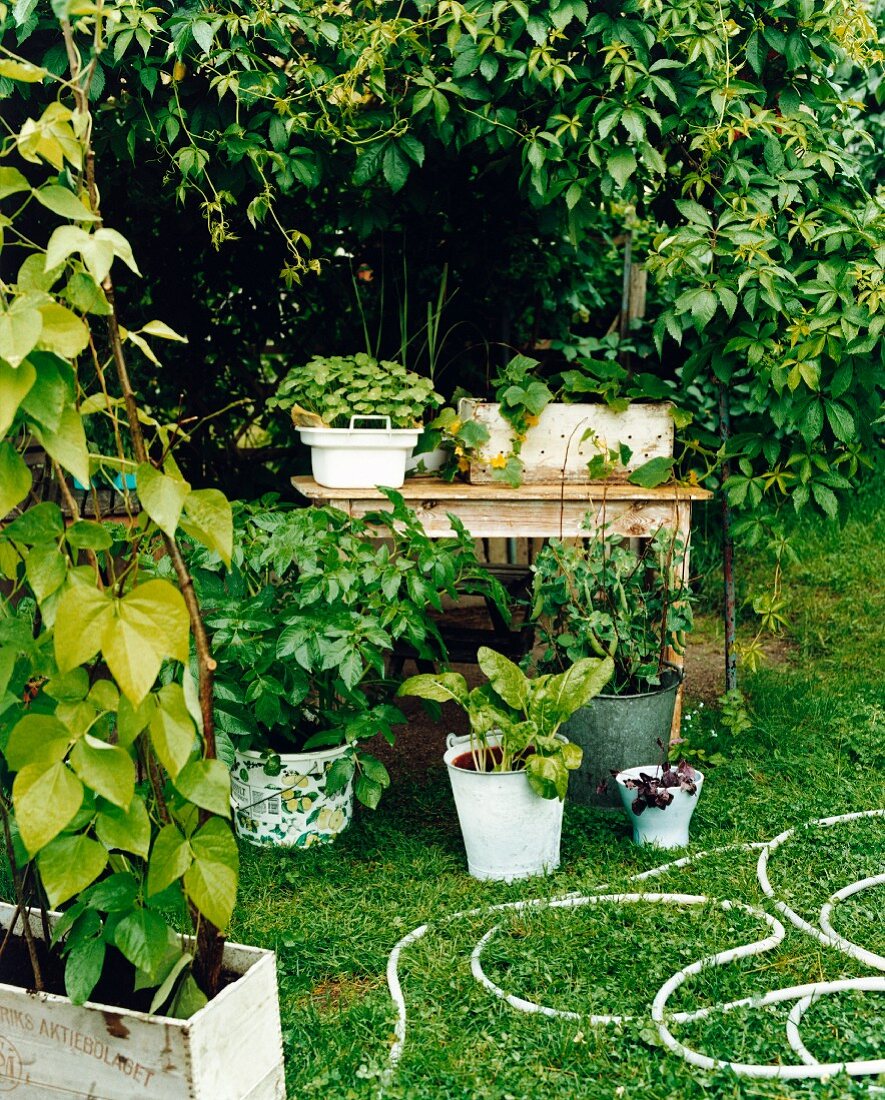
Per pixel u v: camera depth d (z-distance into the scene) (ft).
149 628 5.61
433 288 17.54
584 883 10.05
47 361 5.39
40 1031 6.56
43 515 5.96
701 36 11.27
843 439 12.12
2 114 11.90
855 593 19.22
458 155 14.35
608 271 21.86
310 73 11.80
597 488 12.75
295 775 10.69
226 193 12.57
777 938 8.84
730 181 12.27
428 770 13.01
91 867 5.98
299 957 8.93
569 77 11.85
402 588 12.35
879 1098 6.90
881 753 12.56
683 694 15.20
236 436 18.90
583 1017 7.86
